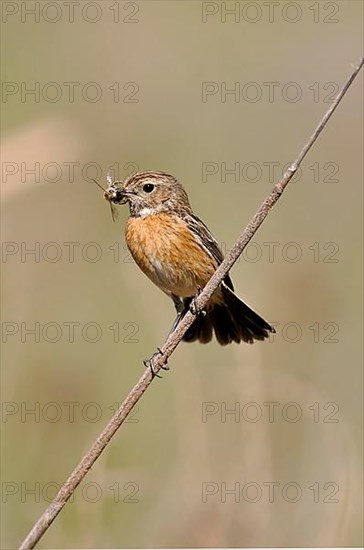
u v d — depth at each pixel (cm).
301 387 1216
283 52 1761
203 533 1086
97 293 1442
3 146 1328
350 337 1395
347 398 1358
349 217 1622
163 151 1642
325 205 1633
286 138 1680
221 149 1652
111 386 1335
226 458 1148
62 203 1475
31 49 1684
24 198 1444
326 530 1059
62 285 1434
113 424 690
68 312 1416
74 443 1253
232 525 1093
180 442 1149
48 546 1103
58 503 659
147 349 1363
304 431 1191
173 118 1672
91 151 1510
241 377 1199
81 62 1688
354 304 1449
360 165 1672
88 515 1117
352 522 1109
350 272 1518
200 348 1338
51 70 1680
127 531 1123
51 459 1239
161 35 1741
